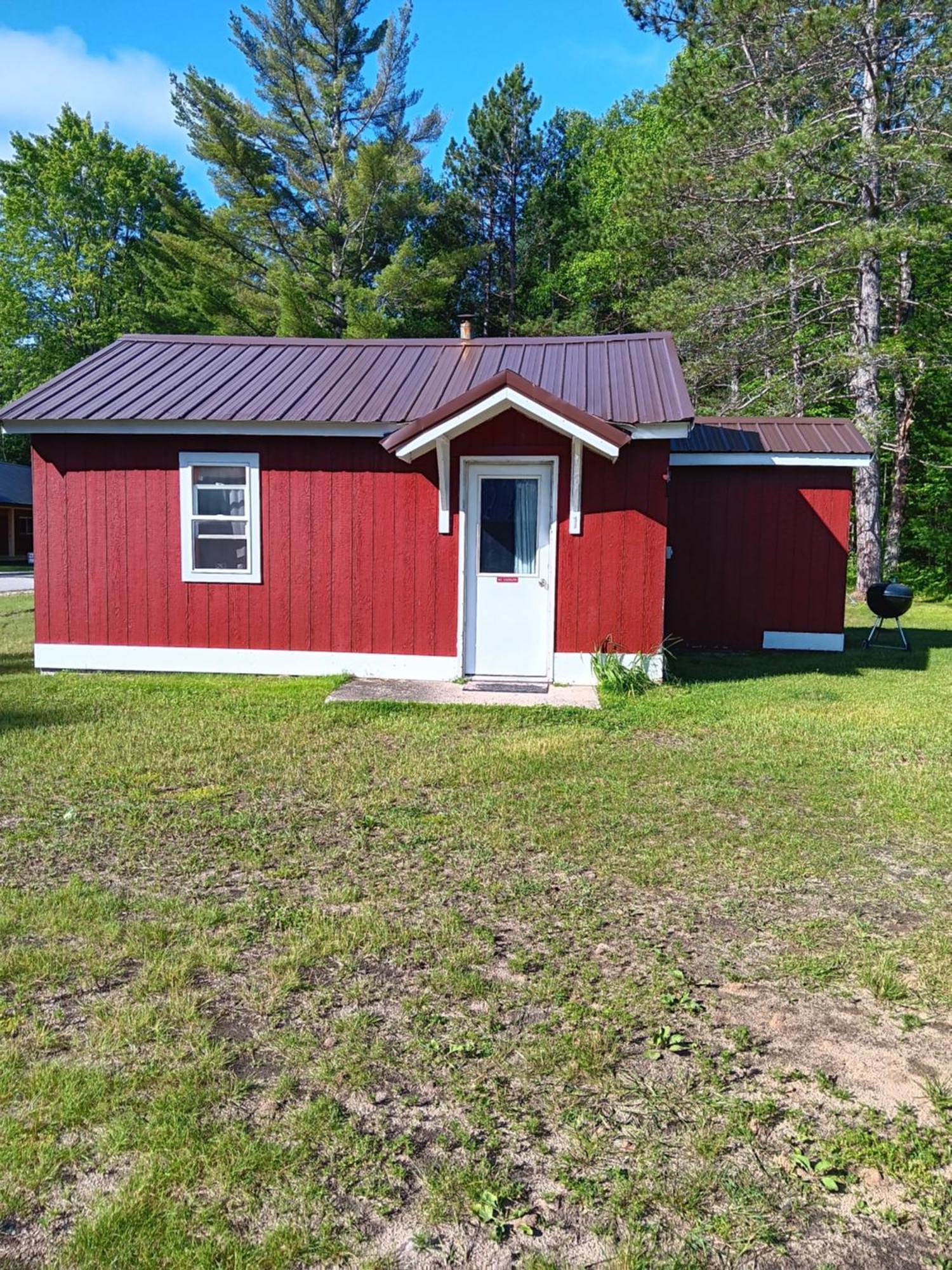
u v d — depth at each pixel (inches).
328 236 1157.7
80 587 369.1
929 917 144.1
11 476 1654.8
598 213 1227.9
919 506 878.4
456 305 1293.1
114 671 370.0
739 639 464.4
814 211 711.7
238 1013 112.6
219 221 1125.7
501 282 1306.6
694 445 453.4
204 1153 86.7
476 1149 88.7
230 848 171.2
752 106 656.4
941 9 571.2
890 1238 79.2
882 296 757.9
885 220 645.3
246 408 349.1
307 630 358.3
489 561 346.0
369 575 352.5
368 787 211.2
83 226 1519.4
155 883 153.9
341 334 1168.2
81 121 1528.1
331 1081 98.8
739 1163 87.7
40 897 146.0
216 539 363.3
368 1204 81.6
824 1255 77.2
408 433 313.3
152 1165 85.0
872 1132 92.7
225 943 130.6
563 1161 87.6
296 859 165.6
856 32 586.9
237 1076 99.5
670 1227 79.7
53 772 220.5
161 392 367.9
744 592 462.0
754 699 319.0
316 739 256.5
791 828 185.0
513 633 346.6
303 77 1176.2
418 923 138.6
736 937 136.3
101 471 362.9
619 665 330.6
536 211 1253.1
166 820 187.0
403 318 1197.1
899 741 258.4
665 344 405.4
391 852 169.6
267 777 219.1
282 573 357.4
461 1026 110.2
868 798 205.9
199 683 340.8
